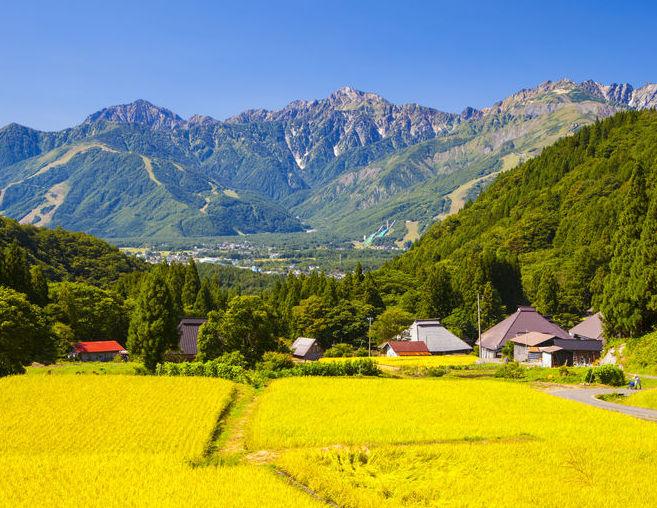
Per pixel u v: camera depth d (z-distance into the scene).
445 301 141.25
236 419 45.31
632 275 74.56
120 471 31.61
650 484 30.64
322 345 133.88
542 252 171.12
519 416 45.62
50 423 41.28
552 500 28.31
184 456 34.56
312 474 31.64
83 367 88.62
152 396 50.28
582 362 95.31
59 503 27.48
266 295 174.62
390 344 122.56
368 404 49.75
